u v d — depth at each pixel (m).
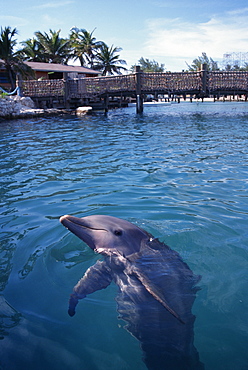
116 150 9.90
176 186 6.17
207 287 3.01
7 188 6.24
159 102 44.56
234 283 3.08
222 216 4.66
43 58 51.53
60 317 2.71
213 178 6.70
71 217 3.63
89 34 54.53
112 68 56.22
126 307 2.77
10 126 17.52
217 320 2.61
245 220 4.50
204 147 10.16
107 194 5.71
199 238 3.95
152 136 12.83
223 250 3.68
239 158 8.46
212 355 2.30
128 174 7.07
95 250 3.61
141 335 2.42
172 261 3.24
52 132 14.62
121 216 4.66
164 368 2.11
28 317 2.70
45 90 26.41
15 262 3.53
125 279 3.08
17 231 4.29
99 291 3.01
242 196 5.55
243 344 2.40
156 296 2.57
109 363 2.27
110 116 23.25
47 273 3.31
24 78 36.69
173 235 4.02
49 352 2.36
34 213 4.91
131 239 3.54
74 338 2.49
